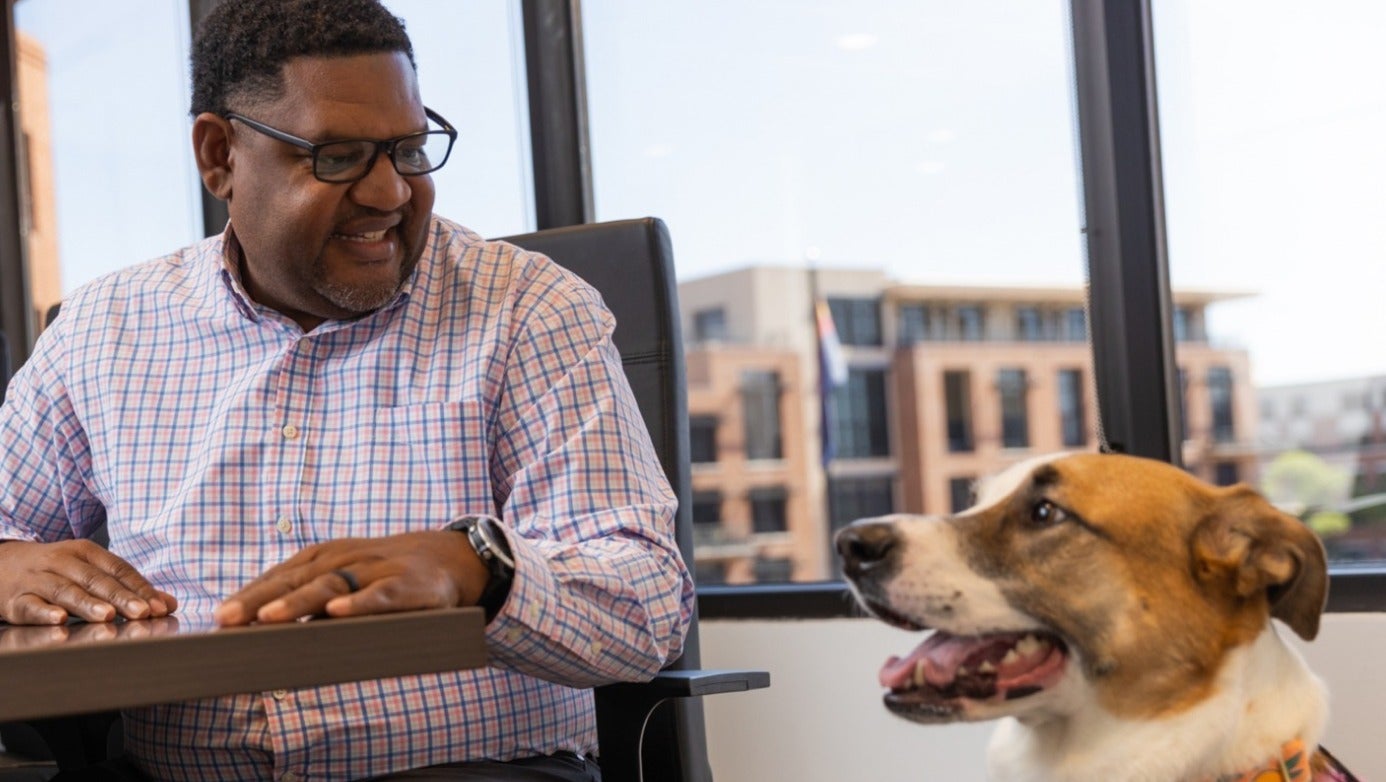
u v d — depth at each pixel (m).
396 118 1.26
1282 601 1.15
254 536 1.30
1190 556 1.16
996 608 1.20
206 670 0.69
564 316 1.36
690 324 23.33
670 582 1.20
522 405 1.33
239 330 1.37
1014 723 1.32
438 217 1.46
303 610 0.80
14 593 1.11
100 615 1.05
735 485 23.06
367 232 1.28
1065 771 1.21
